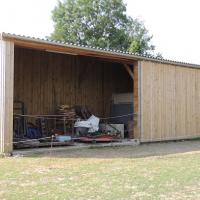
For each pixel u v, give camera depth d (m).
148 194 5.75
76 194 5.75
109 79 16.98
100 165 8.51
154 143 13.84
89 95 16.23
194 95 15.91
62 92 15.28
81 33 39.28
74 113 14.66
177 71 15.17
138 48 37.22
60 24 40.28
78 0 39.56
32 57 14.40
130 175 7.26
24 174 7.39
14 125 12.99
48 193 5.83
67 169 7.97
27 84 14.16
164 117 14.48
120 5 39.81
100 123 15.55
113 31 39.22
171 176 7.14
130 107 15.88
